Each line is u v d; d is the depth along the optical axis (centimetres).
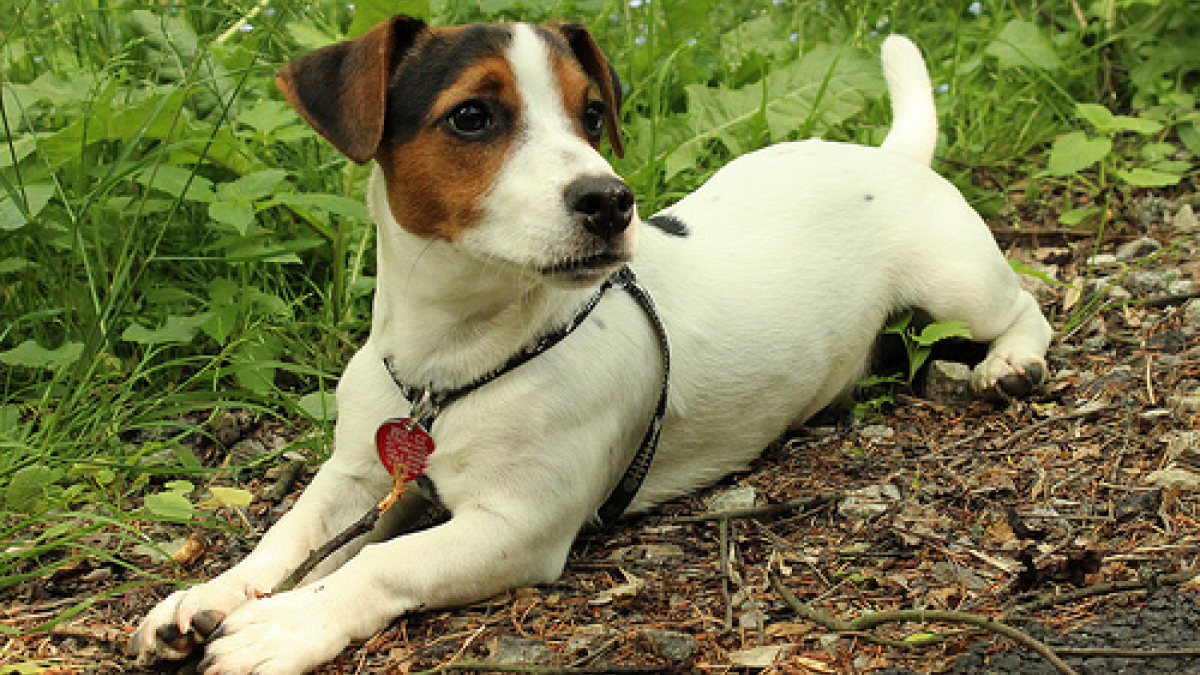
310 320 171
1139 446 151
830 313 156
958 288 160
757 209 157
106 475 152
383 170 140
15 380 165
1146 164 196
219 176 176
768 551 143
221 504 151
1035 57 204
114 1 191
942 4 238
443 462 141
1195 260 180
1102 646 130
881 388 163
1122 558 139
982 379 159
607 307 144
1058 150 188
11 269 166
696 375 150
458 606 138
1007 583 138
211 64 182
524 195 134
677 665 132
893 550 142
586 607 138
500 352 140
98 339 159
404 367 142
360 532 140
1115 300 174
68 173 171
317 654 133
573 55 142
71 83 176
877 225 160
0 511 149
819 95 179
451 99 136
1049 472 149
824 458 154
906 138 169
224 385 166
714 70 199
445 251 138
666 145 182
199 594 136
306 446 157
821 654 132
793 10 219
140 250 170
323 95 139
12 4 190
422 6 170
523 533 139
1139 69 214
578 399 141
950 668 130
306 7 196
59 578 144
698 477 152
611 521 148
